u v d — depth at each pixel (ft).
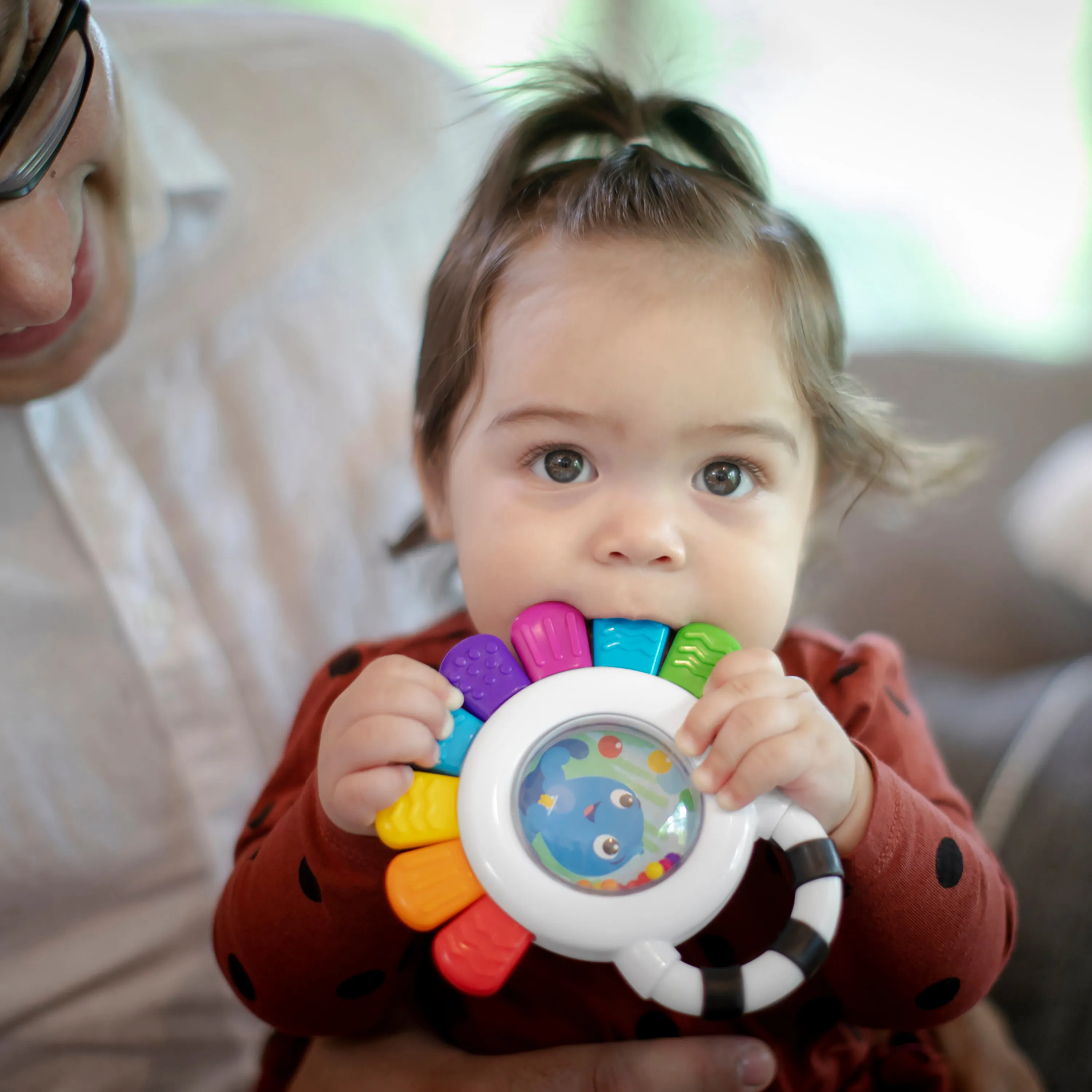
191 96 3.59
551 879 1.60
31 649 2.64
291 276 3.45
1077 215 6.80
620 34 4.83
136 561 2.83
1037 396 4.72
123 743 2.72
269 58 3.81
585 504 2.01
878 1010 2.05
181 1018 2.74
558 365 2.03
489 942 1.58
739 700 1.71
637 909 1.57
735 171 2.85
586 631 1.91
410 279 3.81
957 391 4.84
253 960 2.03
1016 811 3.21
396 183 3.84
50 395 2.58
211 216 3.38
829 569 3.87
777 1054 2.27
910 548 4.53
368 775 1.71
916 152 7.00
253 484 3.21
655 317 2.05
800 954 1.51
